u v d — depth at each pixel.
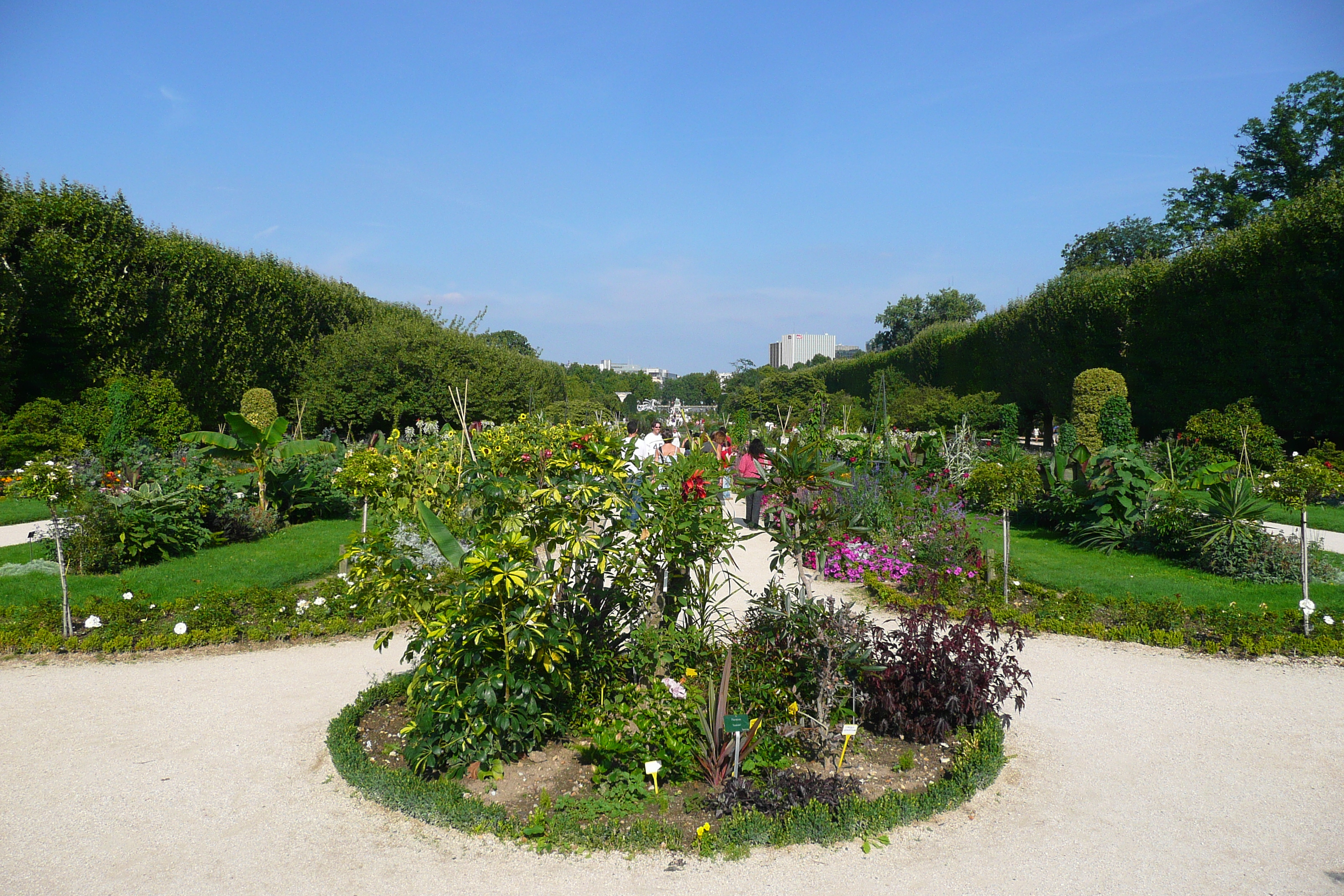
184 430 21.25
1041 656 7.02
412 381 28.78
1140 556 10.66
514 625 4.40
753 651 5.34
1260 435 16.98
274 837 4.01
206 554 10.73
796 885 3.61
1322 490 10.03
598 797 4.26
